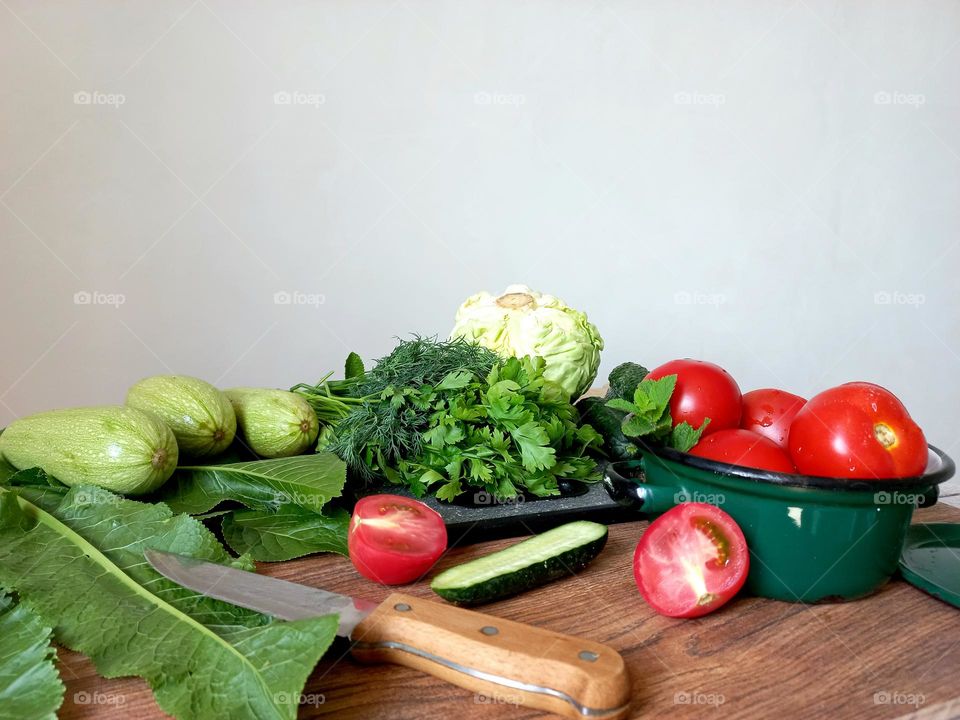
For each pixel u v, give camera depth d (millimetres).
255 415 1102
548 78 2510
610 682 589
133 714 613
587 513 958
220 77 2291
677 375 856
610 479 831
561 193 2586
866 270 2865
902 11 2693
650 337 2752
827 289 2857
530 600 786
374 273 2494
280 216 2396
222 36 2273
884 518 730
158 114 2270
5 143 2195
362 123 2404
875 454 720
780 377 2879
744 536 754
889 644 710
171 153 2293
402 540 810
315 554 895
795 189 2752
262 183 2367
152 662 627
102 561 771
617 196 2627
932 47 2740
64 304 2297
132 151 2270
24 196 2227
